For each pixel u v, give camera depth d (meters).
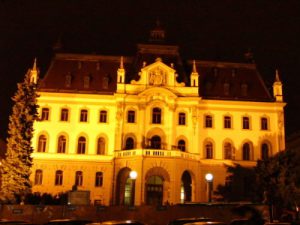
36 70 77.44
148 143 72.75
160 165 66.81
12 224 27.66
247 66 84.31
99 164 73.81
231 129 76.69
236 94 79.50
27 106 59.56
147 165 66.81
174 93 74.06
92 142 74.69
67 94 75.88
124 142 73.12
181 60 82.50
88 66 81.31
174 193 65.88
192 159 70.12
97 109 75.94
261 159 68.94
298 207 58.06
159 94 74.06
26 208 45.03
